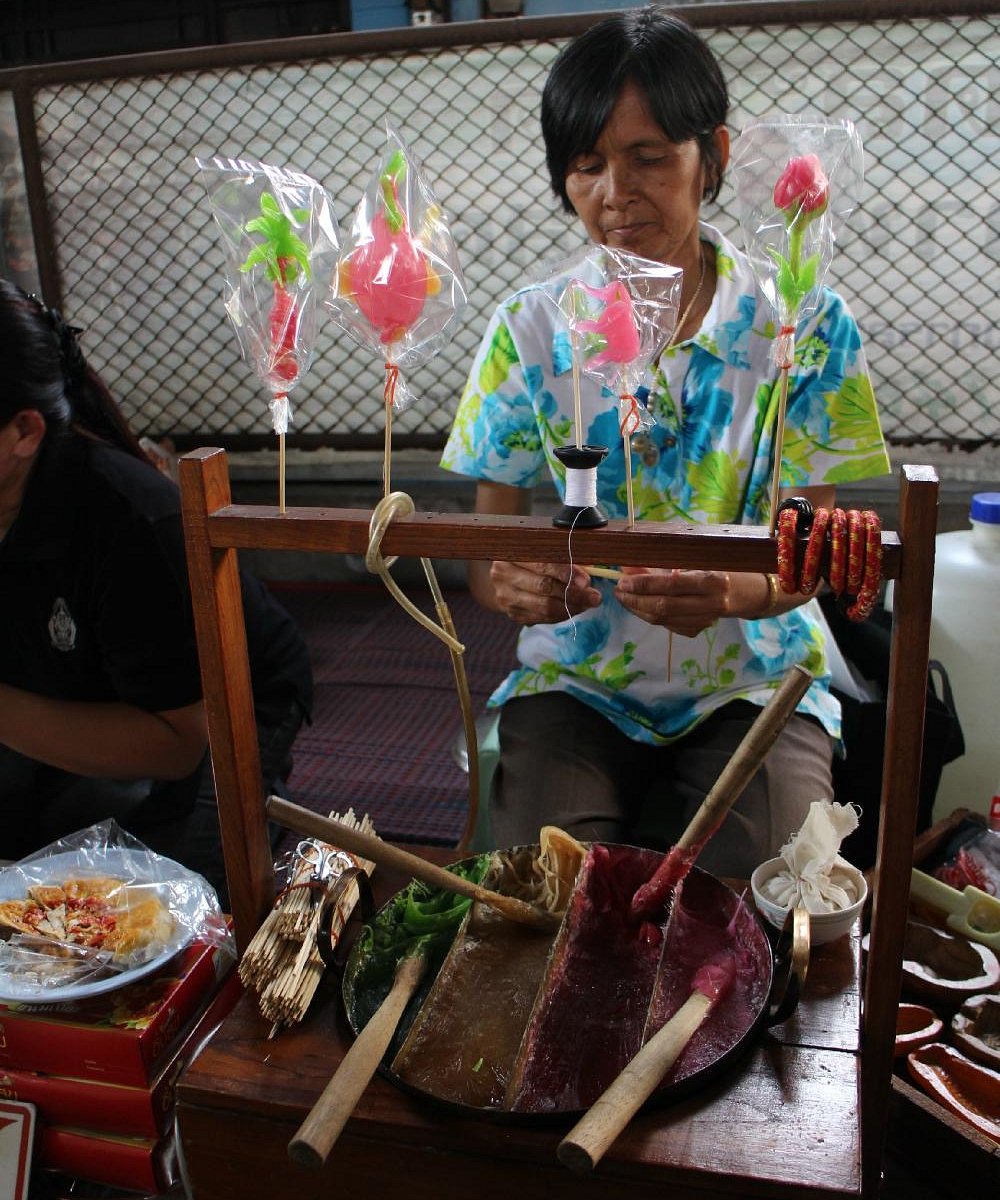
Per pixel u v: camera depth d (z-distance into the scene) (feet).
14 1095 3.95
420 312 3.31
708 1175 2.91
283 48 9.04
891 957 3.37
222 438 11.03
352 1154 3.19
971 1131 4.14
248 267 3.31
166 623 4.92
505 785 5.44
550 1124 3.01
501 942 3.73
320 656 10.30
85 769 5.22
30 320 4.64
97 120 9.96
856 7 7.80
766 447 5.38
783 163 3.26
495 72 9.16
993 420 9.15
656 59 4.70
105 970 3.98
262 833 3.88
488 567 5.97
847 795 6.07
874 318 9.15
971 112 8.36
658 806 5.75
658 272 3.77
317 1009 3.57
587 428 5.56
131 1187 3.96
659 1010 3.30
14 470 4.66
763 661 5.58
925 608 3.01
